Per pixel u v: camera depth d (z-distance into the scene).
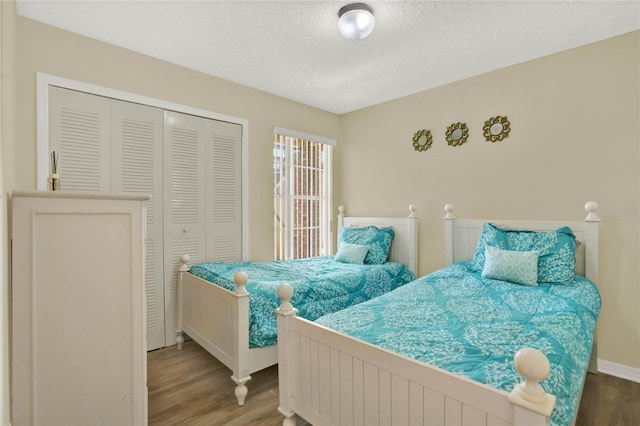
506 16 2.05
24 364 1.18
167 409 1.86
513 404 0.83
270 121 3.43
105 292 1.33
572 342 1.30
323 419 1.39
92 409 1.30
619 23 2.13
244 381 1.90
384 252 3.32
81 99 2.31
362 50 2.51
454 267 2.63
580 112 2.43
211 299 2.23
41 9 2.01
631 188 2.23
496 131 2.83
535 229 2.59
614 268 2.30
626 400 1.98
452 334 1.32
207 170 2.96
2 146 1.00
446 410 0.99
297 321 1.51
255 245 3.31
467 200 3.01
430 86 3.22
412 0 1.89
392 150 3.59
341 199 4.14
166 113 2.71
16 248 1.17
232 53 2.57
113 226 1.34
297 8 1.99
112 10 2.03
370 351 1.19
